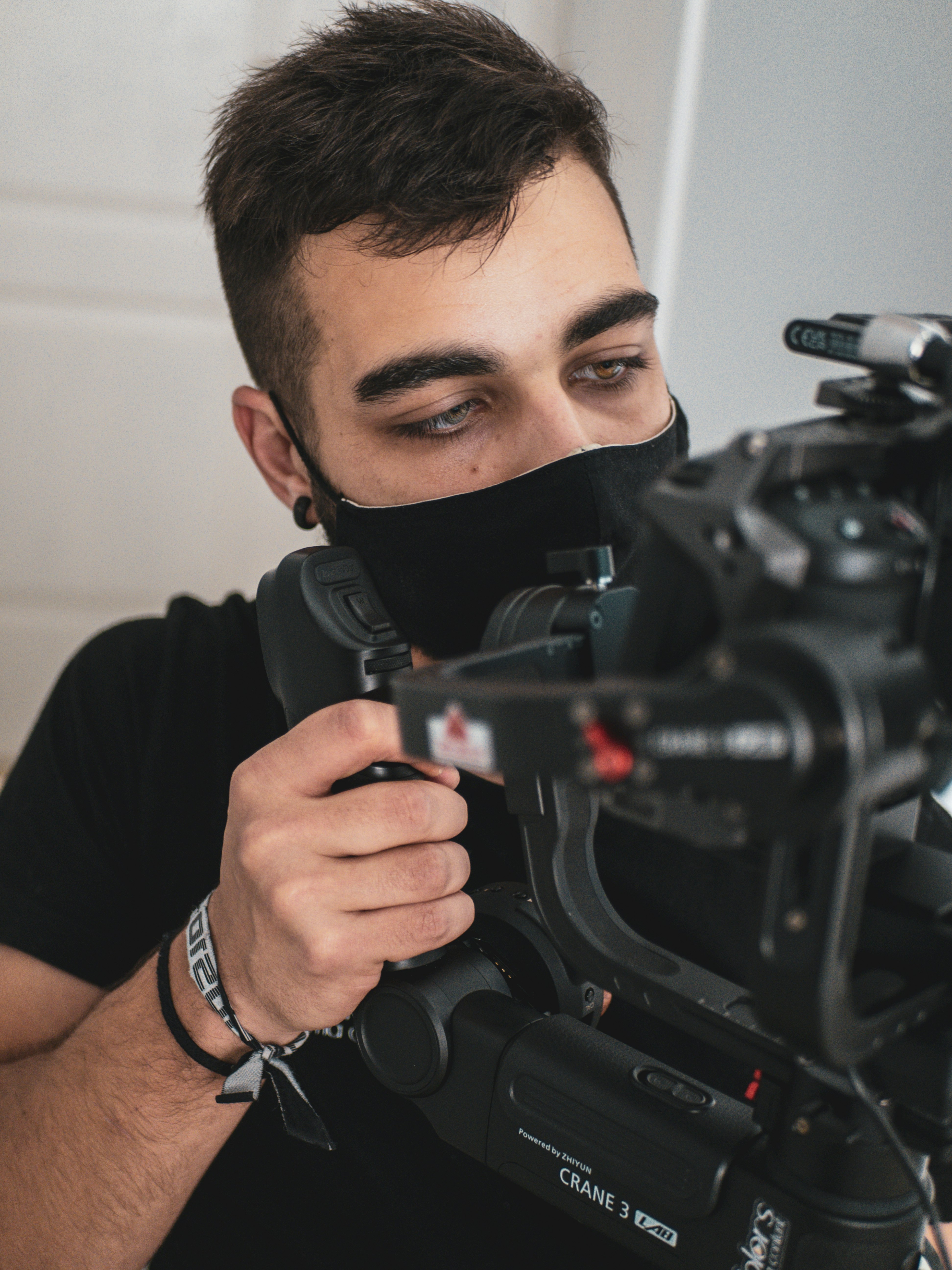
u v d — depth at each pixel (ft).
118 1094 2.72
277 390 3.40
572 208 2.94
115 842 3.51
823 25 5.76
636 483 3.04
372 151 2.82
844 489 1.59
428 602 3.19
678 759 1.29
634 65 7.09
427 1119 2.81
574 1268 2.63
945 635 1.63
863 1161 1.71
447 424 3.06
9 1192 2.83
